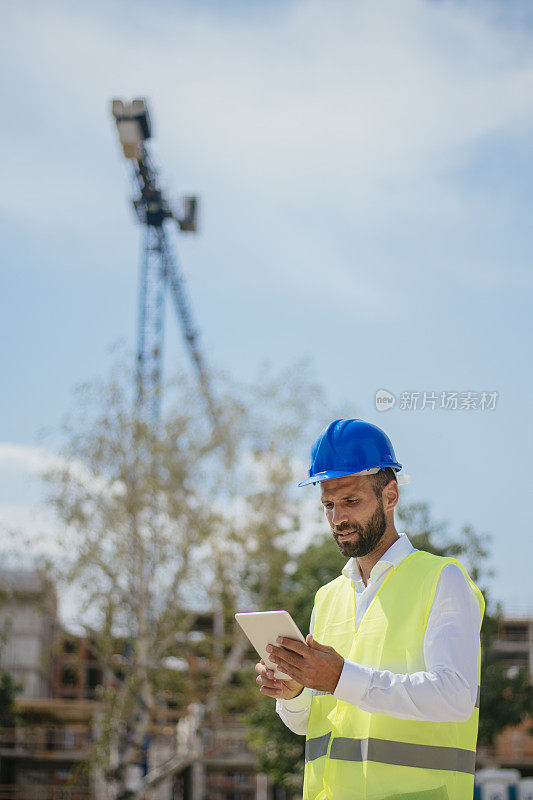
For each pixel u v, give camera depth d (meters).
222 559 30.08
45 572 29.81
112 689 31.34
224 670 31.27
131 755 30.58
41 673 55.28
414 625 3.85
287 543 31.55
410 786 3.72
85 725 56.50
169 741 39.91
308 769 4.09
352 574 4.27
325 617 4.27
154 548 29.97
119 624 30.12
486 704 29.44
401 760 3.77
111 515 29.61
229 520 30.41
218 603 30.78
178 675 30.48
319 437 4.24
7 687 39.62
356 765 3.85
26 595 33.38
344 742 3.92
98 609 29.47
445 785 3.73
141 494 29.50
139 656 29.92
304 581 31.12
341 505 4.08
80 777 37.12
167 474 30.12
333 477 4.03
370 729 3.85
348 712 3.96
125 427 30.11
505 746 57.94
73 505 29.50
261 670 4.11
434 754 3.76
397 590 3.97
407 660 3.81
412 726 3.80
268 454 31.22
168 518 29.69
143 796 30.67
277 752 30.86
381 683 3.59
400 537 4.16
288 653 3.66
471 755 3.86
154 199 62.22
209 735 41.84
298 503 31.17
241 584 30.78
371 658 3.89
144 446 30.11
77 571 29.27
